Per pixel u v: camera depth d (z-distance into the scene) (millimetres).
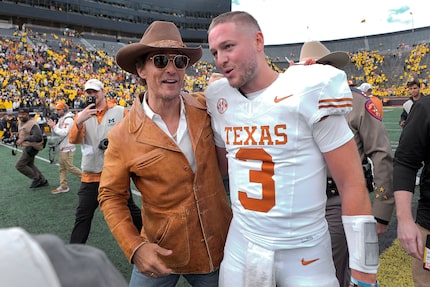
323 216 1368
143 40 1548
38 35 36656
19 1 40438
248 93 1363
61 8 44125
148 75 1538
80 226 3027
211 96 1540
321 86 1198
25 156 5941
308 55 2516
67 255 445
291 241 1302
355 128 2002
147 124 1521
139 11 52125
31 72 25672
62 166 5809
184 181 1528
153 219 1586
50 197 5508
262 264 1328
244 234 1407
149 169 1505
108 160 1592
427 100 1556
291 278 1323
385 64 41500
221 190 1685
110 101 3316
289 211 1285
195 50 1533
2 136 14367
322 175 1319
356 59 43094
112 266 516
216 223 1616
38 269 360
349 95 1217
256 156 1330
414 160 1600
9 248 363
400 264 2836
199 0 56781
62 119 5738
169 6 54844
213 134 1645
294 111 1215
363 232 1198
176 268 1593
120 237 1505
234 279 1447
